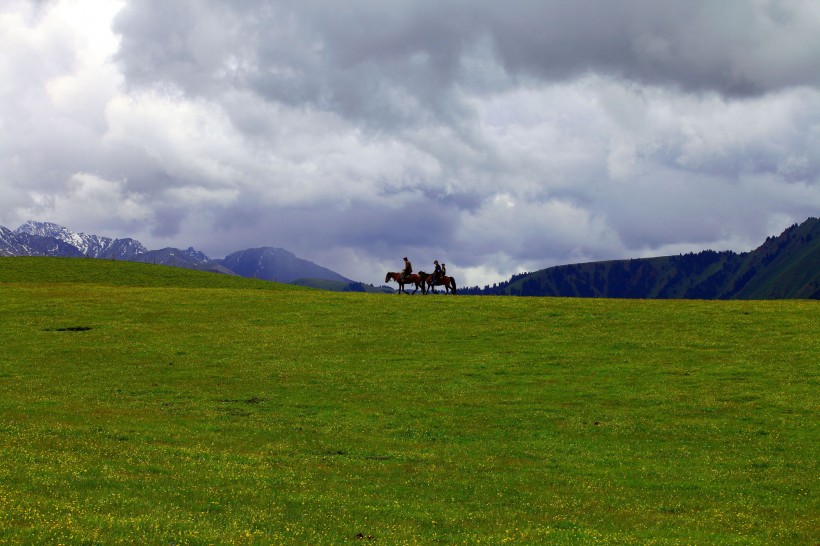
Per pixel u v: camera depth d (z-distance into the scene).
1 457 27.88
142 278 124.94
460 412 43.34
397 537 22.00
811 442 36.91
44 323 67.56
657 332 65.00
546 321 70.25
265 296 85.50
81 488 24.30
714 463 33.78
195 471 28.30
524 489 29.41
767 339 61.31
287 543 20.36
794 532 24.44
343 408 44.06
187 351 58.81
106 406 42.44
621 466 33.34
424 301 82.12
